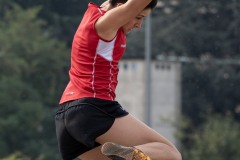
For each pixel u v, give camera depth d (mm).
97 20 13266
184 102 101500
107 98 13438
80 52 13461
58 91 102562
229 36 103812
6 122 89688
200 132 98938
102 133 13414
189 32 102125
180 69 97938
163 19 102438
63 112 13617
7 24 107500
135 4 13047
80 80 13461
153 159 13406
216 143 82375
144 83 93750
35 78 100938
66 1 109938
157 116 95250
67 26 110438
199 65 102188
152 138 13594
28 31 104000
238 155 82250
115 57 13477
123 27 13516
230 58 104938
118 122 13492
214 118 93375
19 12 106375
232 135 83125
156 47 99750
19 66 98875
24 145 90938
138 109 93438
